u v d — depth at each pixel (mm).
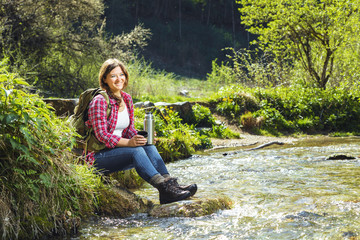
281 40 15156
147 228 2959
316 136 11039
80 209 3123
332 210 3232
